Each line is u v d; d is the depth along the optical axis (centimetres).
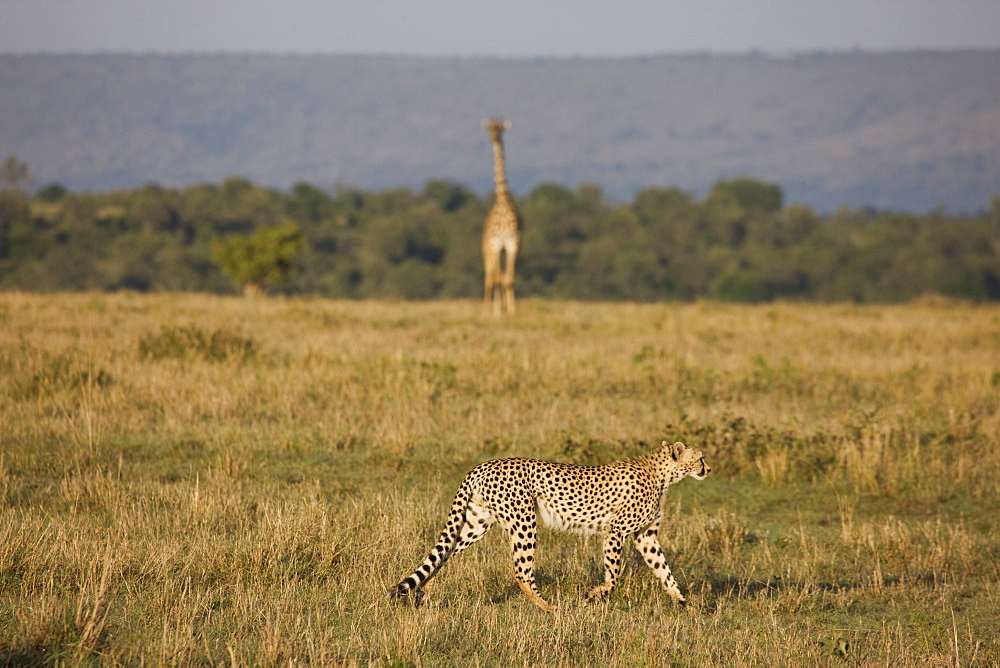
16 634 612
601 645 659
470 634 666
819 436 1220
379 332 2195
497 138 2781
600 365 1744
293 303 2906
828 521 1007
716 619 712
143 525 854
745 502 1068
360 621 682
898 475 1128
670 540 911
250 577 753
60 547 766
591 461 1115
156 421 1280
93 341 1780
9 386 1397
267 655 602
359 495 1014
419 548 839
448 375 1561
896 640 691
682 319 2727
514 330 2353
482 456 1168
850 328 2555
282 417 1309
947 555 880
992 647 673
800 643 663
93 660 596
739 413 1405
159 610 668
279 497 984
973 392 1589
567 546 895
